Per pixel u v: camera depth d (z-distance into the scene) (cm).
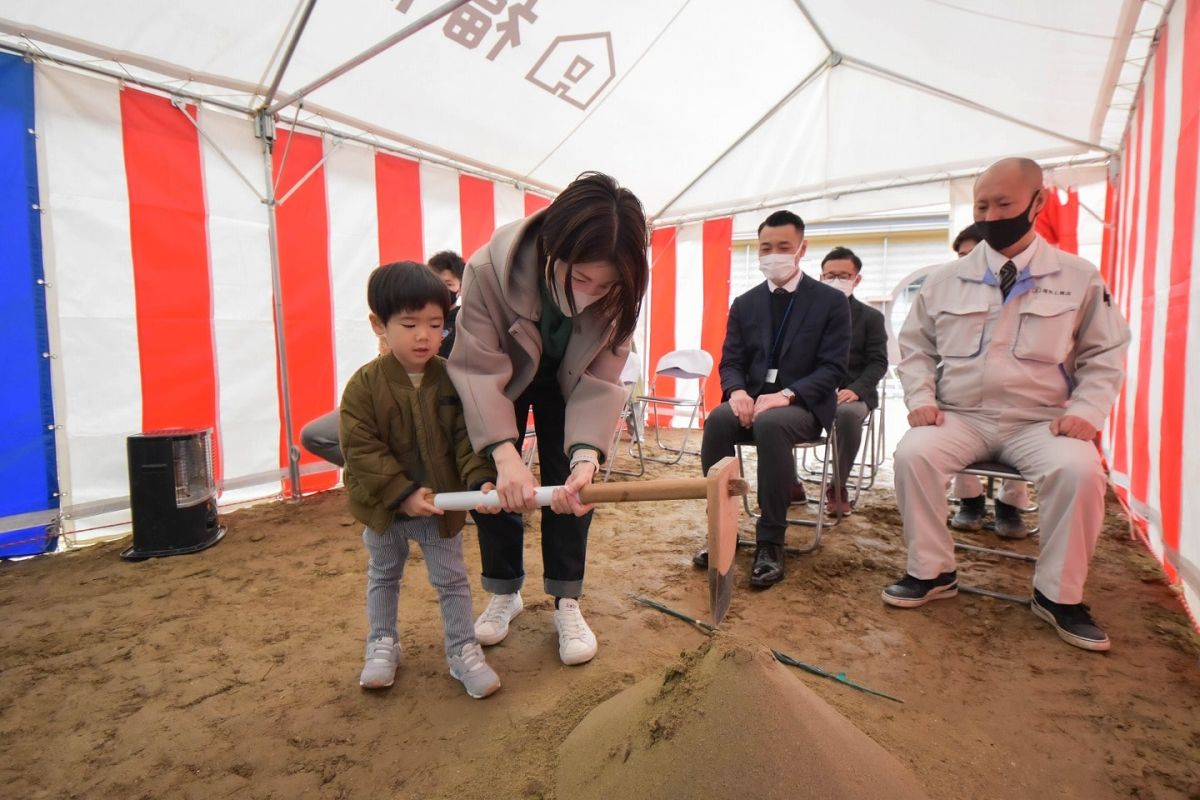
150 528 304
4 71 288
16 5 272
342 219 424
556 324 173
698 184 634
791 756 108
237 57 331
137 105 330
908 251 999
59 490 314
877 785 110
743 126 538
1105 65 352
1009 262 247
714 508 128
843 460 355
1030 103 426
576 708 166
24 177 296
